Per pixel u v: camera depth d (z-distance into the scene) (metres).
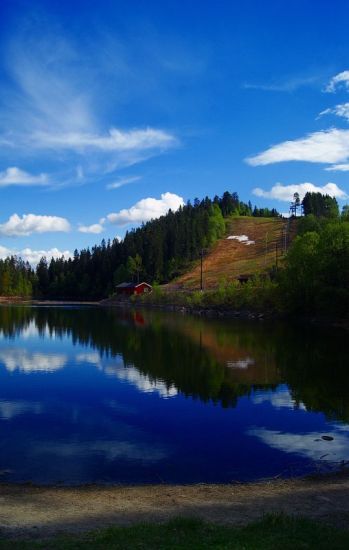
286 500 13.47
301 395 27.31
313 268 73.31
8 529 11.11
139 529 10.43
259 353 42.34
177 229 188.88
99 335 57.84
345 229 71.50
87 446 18.98
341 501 13.39
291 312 79.56
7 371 34.88
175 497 13.80
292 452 18.38
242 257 170.50
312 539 9.62
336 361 38.03
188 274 164.50
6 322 77.69
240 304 95.38
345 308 68.25
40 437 20.14
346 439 20.03
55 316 93.19
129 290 163.75
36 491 14.37
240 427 21.64
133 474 16.11
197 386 29.62
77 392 28.31
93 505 13.07
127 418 23.05
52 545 9.63
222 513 12.35
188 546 9.21
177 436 20.27
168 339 53.22
